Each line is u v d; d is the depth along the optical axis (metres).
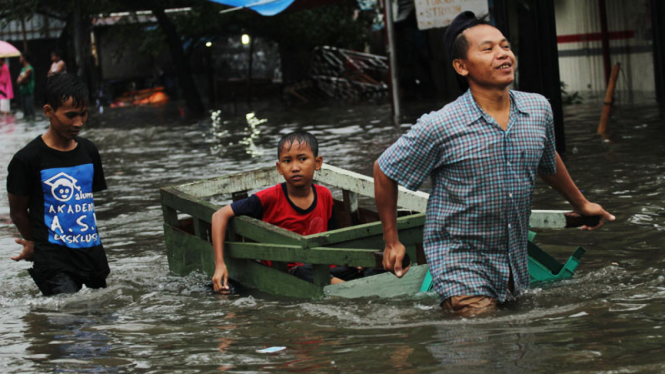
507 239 4.03
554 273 4.65
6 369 3.56
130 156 12.75
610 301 4.02
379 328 3.83
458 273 4.02
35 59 33.50
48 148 5.07
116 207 8.25
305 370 3.28
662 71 14.22
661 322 3.62
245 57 30.61
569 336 3.49
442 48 22.48
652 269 4.68
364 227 4.53
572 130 11.56
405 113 17.36
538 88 9.55
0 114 27.17
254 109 22.78
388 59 16.92
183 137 15.55
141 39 26.17
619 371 3.03
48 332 4.16
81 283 5.16
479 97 3.94
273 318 4.16
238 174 6.05
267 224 4.75
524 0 9.62
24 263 6.07
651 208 6.32
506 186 3.94
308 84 25.33
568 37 18.23
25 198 5.07
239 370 3.35
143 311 4.52
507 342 3.45
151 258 6.03
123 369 3.47
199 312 4.42
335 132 14.37
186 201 5.39
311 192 5.25
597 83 17.62
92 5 24.33
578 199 4.36
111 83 30.31
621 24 16.56
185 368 3.42
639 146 9.45
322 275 4.45
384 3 16.81
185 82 23.80
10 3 24.12
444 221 4.03
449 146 3.91
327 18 25.58
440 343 3.51
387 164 3.96
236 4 15.98
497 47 3.86
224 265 4.82
